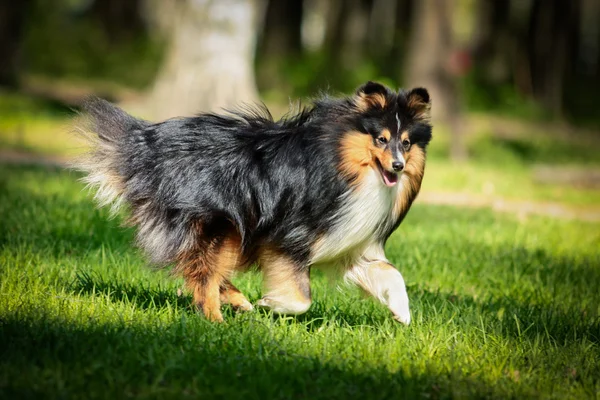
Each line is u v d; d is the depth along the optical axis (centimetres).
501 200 2103
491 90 4528
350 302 953
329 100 848
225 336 770
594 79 5869
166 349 718
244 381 668
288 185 824
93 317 792
